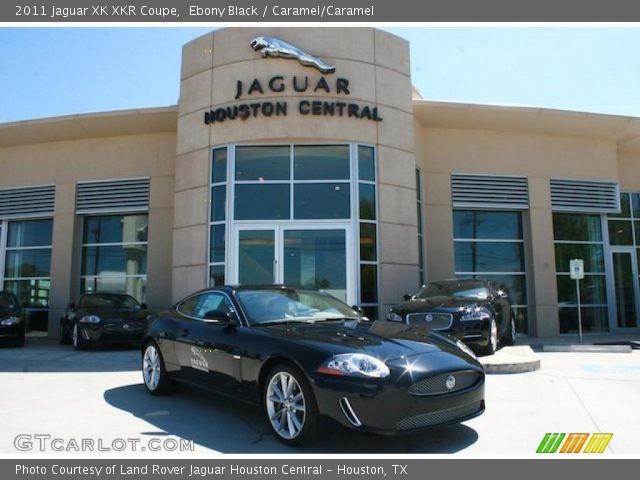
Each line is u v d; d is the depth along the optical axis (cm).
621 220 1648
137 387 699
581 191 1564
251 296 573
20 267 1622
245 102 1253
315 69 1246
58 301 1515
